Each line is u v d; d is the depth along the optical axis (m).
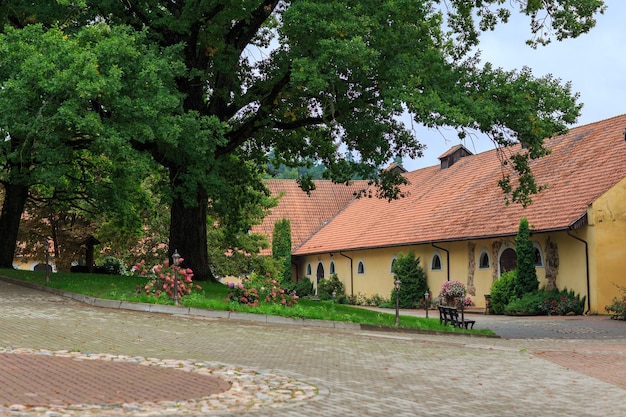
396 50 26.05
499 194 43.78
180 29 26.12
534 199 40.03
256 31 29.16
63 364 12.51
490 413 10.39
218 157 29.70
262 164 35.28
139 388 10.96
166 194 27.27
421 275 46.94
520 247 37.31
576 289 36.03
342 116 27.67
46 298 23.59
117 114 24.05
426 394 11.80
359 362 15.27
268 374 12.86
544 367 15.67
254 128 29.55
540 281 38.28
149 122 23.70
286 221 61.09
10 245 36.47
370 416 9.82
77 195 41.84
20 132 23.28
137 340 16.22
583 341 22.92
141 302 22.50
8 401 9.52
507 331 26.95
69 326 17.64
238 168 34.62
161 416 9.23
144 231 47.56
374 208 59.53
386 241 50.41
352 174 33.00
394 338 20.55
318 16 24.47
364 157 29.16
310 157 33.69
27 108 23.27
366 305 51.44
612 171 36.91
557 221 36.41
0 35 23.48
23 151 26.78
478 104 25.11
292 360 15.01
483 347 19.73
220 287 28.14
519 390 12.52
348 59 23.78
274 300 24.69
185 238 29.77
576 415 10.45
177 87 27.97
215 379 12.04
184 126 24.70
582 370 15.34
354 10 24.84
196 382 11.70
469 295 42.75
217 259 48.84
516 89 26.20
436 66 26.14
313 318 22.86
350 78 26.27
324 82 24.11
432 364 15.52
